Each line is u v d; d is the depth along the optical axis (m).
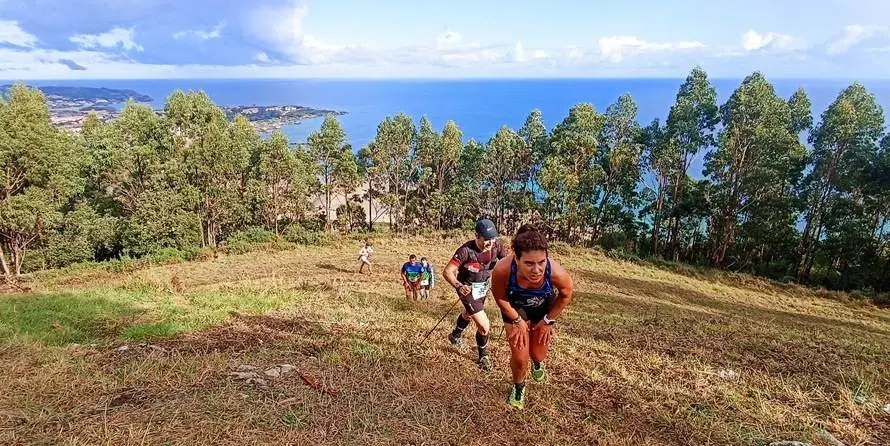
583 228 38.56
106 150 35.25
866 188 30.12
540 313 3.97
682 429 3.85
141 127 38.28
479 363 5.15
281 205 40.28
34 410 3.65
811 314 21.81
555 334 7.01
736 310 20.25
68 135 33.31
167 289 11.62
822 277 32.66
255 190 37.69
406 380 4.49
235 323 7.02
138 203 31.20
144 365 4.62
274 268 23.84
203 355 5.09
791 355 6.42
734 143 32.62
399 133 44.78
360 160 47.66
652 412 4.15
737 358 6.11
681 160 35.91
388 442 3.40
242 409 3.72
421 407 3.93
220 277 21.06
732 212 34.91
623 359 5.76
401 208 46.69
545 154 40.50
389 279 19.48
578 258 30.56
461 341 5.84
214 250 28.94
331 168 43.84
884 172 28.81
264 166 38.25
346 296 10.95
